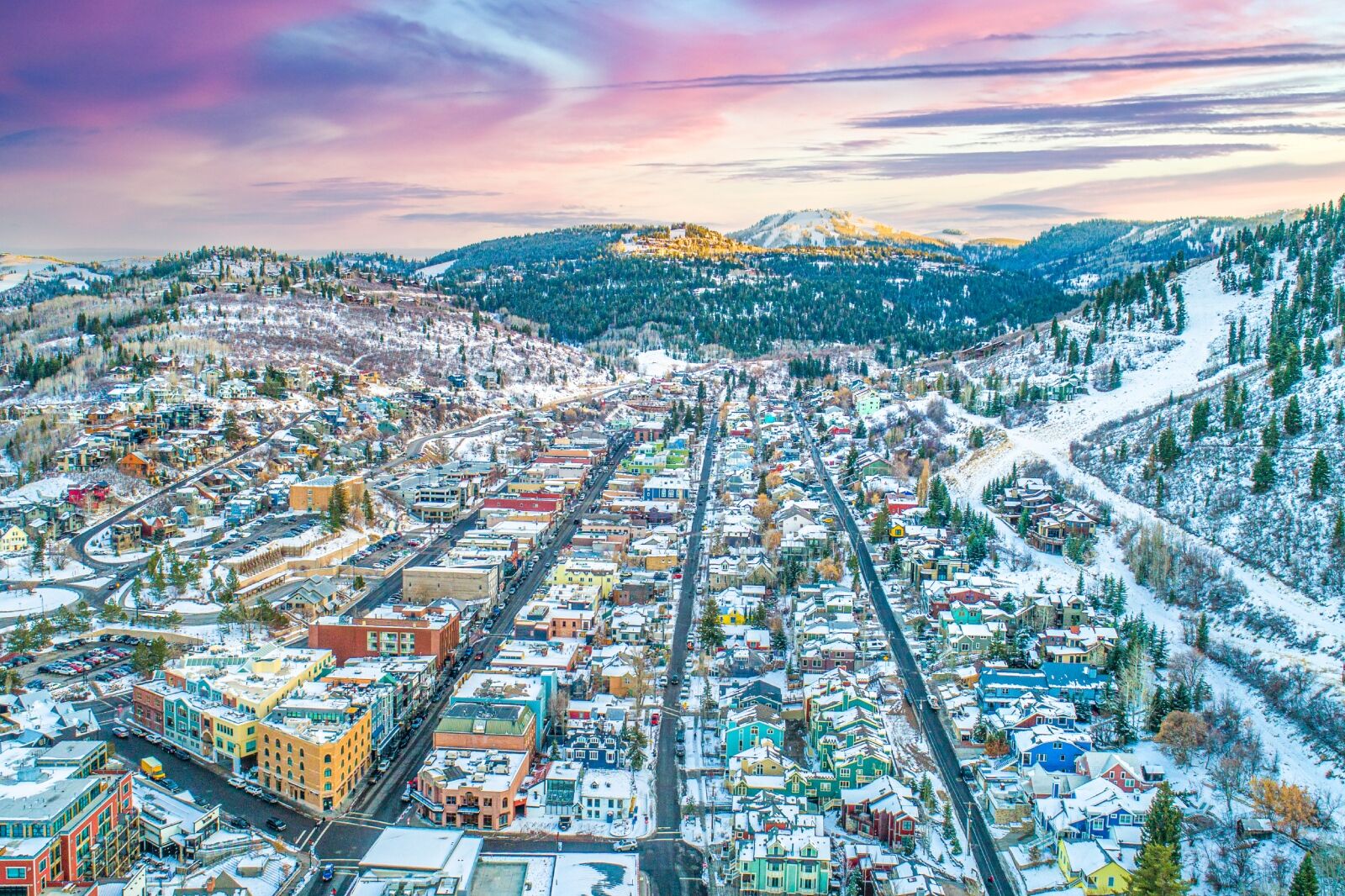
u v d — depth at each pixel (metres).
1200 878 196.50
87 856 189.50
